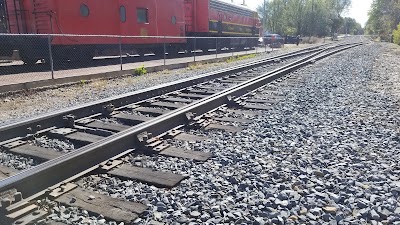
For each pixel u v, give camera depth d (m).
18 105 8.22
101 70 13.99
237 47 35.25
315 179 3.79
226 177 3.89
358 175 3.90
